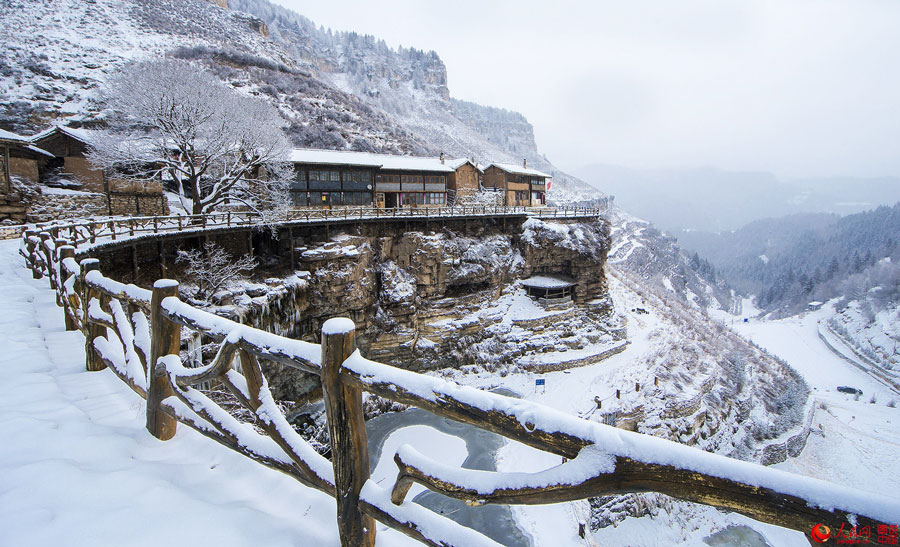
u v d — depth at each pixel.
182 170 27.14
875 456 39.78
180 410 4.47
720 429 33.50
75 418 4.87
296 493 3.98
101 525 3.15
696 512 26.34
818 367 70.62
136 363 5.48
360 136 70.88
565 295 40.72
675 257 147.75
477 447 23.97
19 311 9.34
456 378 33.12
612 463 2.12
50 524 3.10
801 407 43.78
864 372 67.69
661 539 23.78
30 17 63.72
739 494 1.84
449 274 34.97
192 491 3.83
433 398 2.70
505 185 53.00
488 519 18.67
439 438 24.77
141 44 69.12
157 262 22.38
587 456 2.20
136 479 3.78
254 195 31.00
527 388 31.81
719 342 49.94
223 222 26.66
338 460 3.16
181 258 22.89
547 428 2.34
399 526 2.85
